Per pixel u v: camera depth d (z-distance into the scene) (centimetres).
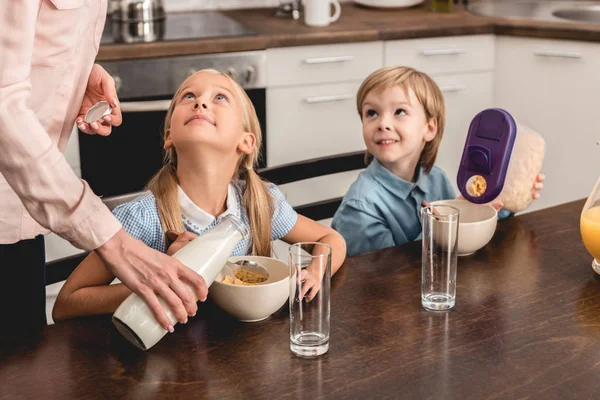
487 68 311
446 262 110
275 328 108
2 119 97
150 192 137
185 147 130
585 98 291
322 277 97
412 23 301
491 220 133
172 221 134
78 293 118
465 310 112
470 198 147
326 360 98
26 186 101
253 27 291
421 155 184
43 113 131
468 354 100
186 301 101
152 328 100
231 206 139
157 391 92
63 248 226
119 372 96
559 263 130
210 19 308
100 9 133
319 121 289
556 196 312
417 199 180
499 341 103
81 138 254
